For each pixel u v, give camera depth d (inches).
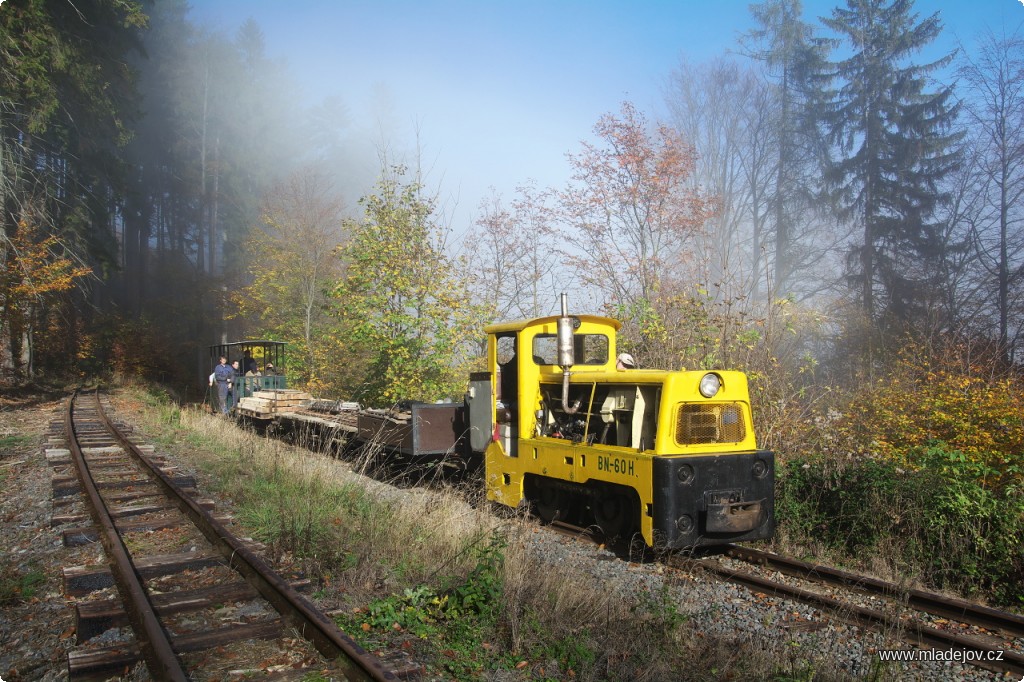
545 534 311.4
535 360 345.4
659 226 681.0
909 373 492.4
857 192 1021.2
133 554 256.2
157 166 1823.3
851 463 315.9
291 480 366.3
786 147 1125.7
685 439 272.5
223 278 1572.3
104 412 752.3
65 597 217.6
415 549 259.1
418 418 384.8
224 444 520.1
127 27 1091.9
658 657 182.1
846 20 1064.8
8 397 933.2
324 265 1064.8
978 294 820.0
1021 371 542.0
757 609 224.7
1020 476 307.6
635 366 368.2
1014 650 195.0
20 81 838.5
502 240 765.9
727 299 426.9
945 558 262.4
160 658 163.3
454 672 172.1
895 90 1003.9
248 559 231.9
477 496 361.7
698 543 266.5
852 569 270.7
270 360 802.2
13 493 371.9
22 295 900.6
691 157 701.9
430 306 526.9
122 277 1800.0
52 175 1037.2
